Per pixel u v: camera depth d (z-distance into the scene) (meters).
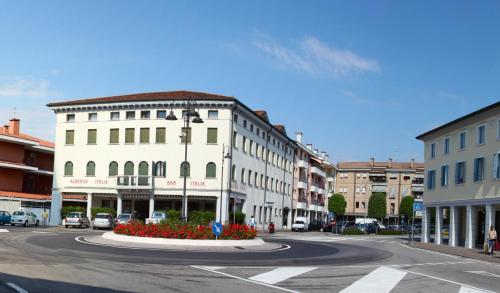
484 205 37.56
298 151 82.88
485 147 37.94
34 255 18.05
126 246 24.94
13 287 10.71
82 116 57.06
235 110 54.16
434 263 23.41
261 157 63.78
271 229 56.94
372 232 69.25
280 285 13.12
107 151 55.62
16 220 48.72
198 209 54.81
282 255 23.27
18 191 62.69
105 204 57.91
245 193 57.88
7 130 67.62
